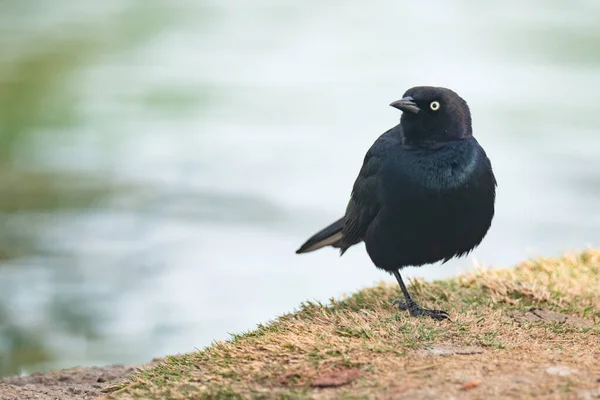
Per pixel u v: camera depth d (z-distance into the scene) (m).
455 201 6.95
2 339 11.77
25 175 20.62
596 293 7.58
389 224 7.11
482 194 7.02
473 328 6.16
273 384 5.27
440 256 7.22
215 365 5.71
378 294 7.49
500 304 7.04
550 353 5.60
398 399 4.87
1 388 6.64
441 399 4.83
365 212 7.31
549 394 4.83
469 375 5.12
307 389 5.13
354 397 4.93
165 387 5.48
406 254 7.18
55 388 6.69
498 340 5.90
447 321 6.36
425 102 7.04
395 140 7.24
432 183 6.93
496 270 8.16
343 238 7.72
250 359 5.70
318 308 6.96
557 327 6.35
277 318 6.82
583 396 4.77
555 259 8.73
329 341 5.77
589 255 8.91
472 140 7.16
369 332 5.93
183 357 6.04
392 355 5.52
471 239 7.15
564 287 7.64
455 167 6.96
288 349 5.72
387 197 7.07
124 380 6.12
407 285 7.66
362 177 7.40
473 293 7.35
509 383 5.00
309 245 8.33
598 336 6.19
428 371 5.21
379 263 7.36
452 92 7.14
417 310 6.68
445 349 5.68
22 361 11.32
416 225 7.02
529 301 7.21
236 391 5.20
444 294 7.32
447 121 7.06
